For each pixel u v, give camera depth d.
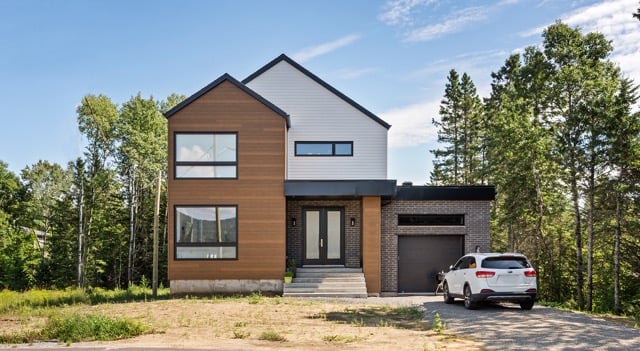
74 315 12.54
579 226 26.36
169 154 20.55
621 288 25.80
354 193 20.81
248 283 20.31
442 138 45.81
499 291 15.20
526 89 36.66
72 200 39.22
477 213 22.33
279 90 23.86
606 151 24.08
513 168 28.77
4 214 45.41
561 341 10.58
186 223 20.44
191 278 20.25
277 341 10.74
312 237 22.72
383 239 22.23
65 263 38.59
